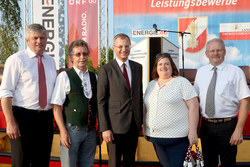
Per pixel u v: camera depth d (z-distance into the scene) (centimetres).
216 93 208
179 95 197
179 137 195
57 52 714
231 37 689
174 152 198
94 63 753
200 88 219
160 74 206
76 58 207
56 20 705
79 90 205
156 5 707
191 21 700
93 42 741
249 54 687
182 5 700
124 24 725
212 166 217
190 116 197
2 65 702
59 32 720
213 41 215
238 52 691
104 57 811
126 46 212
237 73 206
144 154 265
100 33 762
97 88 210
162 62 204
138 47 449
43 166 220
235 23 685
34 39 206
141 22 718
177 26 708
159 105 199
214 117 209
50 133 222
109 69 212
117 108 206
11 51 1092
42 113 212
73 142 203
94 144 217
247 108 203
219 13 688
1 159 275
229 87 206
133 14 718
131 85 213
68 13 731
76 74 209
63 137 197
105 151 280
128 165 218
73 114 202
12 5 1085
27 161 210
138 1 713
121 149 213
